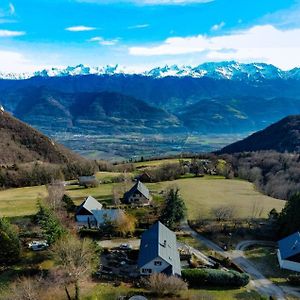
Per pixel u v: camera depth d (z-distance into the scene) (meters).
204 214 118.19
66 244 73.06
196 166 190.38
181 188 154.38
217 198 140.12
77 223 106.19
